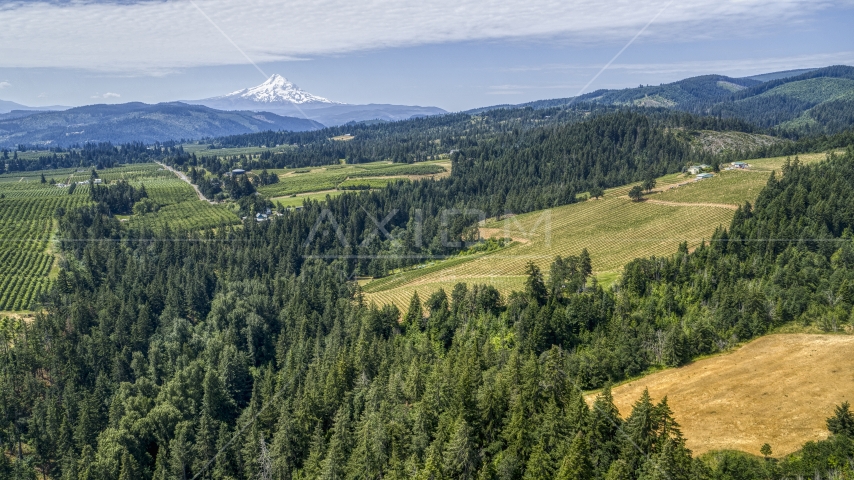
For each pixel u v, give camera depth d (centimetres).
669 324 11438
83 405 11419
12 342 13975
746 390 9425
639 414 7500
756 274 12800
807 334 10856
